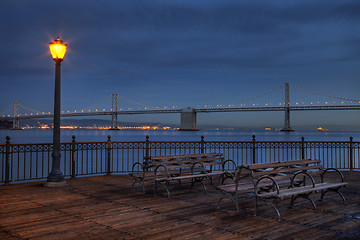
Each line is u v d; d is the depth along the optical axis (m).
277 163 5.40
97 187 7.06
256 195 4.72
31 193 6.39
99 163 22.38
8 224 4.32
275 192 4.79
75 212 4.94
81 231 4.04
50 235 3.89
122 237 3.82
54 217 4.66
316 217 4.71
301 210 5.11
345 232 4.04
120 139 74.38
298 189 5.02
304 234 3.95
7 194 6.28
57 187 7.05
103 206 5.33
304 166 5.98
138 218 4.62
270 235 3.91
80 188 6.94
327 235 3.92
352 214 4.88
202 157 7.40
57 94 7.31
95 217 4.67
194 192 6.53
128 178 8.30
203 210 5.09
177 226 4.25
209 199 5.88
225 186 5.32
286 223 4.41
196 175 6.55
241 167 4.93
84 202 5.62
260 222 4.45
